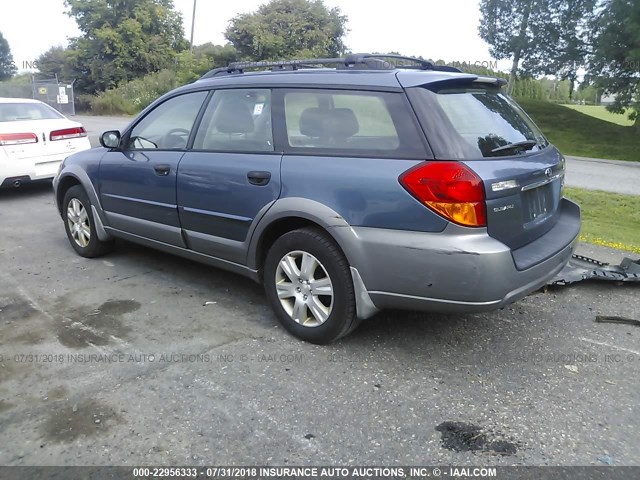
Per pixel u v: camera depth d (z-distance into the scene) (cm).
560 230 393
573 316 432
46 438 282
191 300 459
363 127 349
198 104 446
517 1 2459
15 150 840
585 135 2398
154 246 495
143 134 491
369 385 331
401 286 332
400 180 323
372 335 395
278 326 409
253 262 406
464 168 312
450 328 408
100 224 541
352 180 341
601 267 507
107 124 2470
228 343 383
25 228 695
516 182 331
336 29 4484
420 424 294
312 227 372
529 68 2531
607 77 2159
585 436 286
